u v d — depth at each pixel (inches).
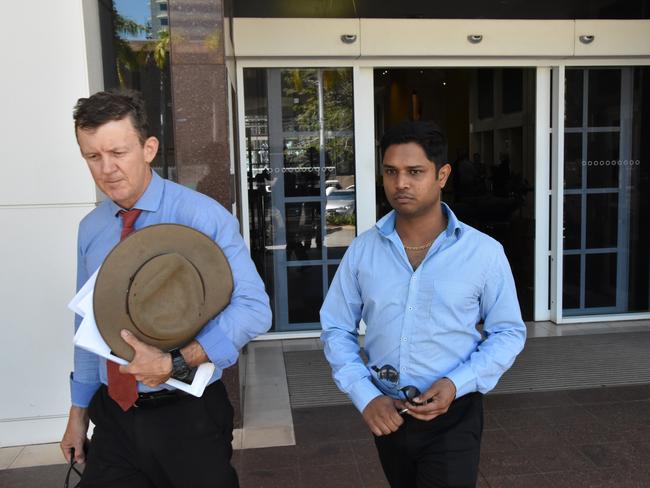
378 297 72.0
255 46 199.9
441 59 212.1
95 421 74.6
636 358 191.8
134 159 66.5
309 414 154.7
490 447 135.3
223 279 66.6
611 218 231.3
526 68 224.7
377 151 297.7
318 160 215.5
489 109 259.0
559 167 223.1
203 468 71.4
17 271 136.3
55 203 135.9
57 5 132.8
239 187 202.7
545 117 222.8
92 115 64.1
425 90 333.4
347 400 163.2
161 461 71.0
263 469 126.6
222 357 66.6
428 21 205.2
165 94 149.3
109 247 72.4
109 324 62.8
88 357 75.8
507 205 245.0
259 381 179.6
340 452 133.7
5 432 139.3
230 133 149.3
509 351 70.7
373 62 209.6
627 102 225.8
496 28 208.4
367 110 213.0
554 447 134.3
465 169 265.9
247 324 69.0
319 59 207.8
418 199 69.2
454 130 329.7
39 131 134.3
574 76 222.5
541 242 229.9
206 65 136.3
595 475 122.0
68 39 133.8
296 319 223.0
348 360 73.5
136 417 70.3
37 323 137.9
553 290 230.4
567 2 211.2
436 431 71.2
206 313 65.2
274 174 215.0
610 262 233.5
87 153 66.0
